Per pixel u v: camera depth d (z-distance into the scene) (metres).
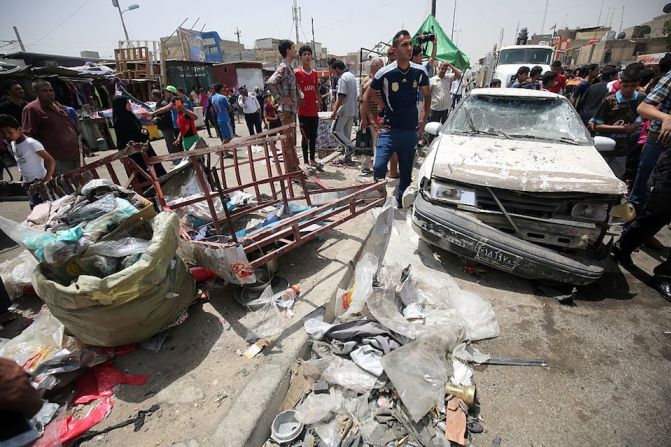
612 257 3.57
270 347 2.29
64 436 1.78
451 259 3.52
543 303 2.88
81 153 4.77
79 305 1.96
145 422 1.86
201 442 1.71
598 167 2.99
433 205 3.18
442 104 7.76
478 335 2.50
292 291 2.80
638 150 4.71
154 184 2.96
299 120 5.99
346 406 1.96
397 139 4.10
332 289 2.90
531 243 2.89
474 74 23.91
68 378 2.08
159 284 2.19
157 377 2.13
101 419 1.88
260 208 3.99
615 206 2.76
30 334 2.41
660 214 3.08
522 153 3.29
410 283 2.89
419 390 1.96
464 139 3.70
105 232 2.24
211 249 2.50
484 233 2.90
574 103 7.89
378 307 2.49
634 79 4.27
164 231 2.22
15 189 5.57
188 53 25.81
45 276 2.10
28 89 11.45
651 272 3.34
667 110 3.03
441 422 1.88
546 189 2.78
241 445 1.66
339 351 2.30
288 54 5.27
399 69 3.85
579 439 1.82
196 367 2.19
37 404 0.94
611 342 2.47
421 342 2.22
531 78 8.02
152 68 18.94
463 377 2.14
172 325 2.51
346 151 6.86
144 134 5.30
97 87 13.84
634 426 1.88
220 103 8.27
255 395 1.91
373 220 4.14
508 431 1.86
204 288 2.90
